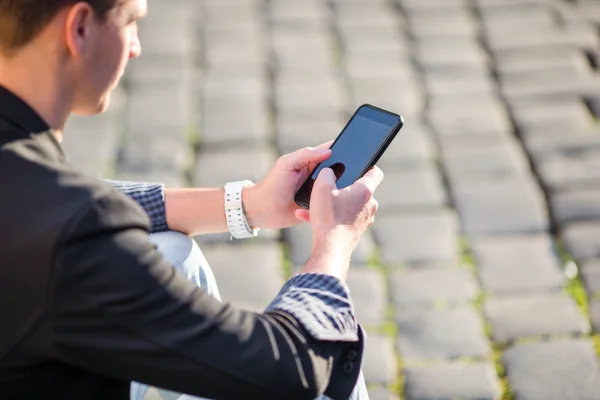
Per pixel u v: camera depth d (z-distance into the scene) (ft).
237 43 18.33
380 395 10.58
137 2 5.53
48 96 5.32
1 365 5.13
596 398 10.37
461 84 16.85
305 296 5.57
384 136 6.87
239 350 5.17
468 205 13.76
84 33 5.24
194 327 5.12
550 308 11.73
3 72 5.29
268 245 13.07
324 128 15.66
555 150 14.88
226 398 5.24
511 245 12.97
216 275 12.51
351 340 5.60
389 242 13.08
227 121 15.94
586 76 16.84
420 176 14.42
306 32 18.69
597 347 11.07
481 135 15.37
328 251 5.85
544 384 10.59
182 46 18.25
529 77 16.92
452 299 12.00
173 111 16.26
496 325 11.51
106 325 4.97
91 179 5.13
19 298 4.92
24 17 5.07
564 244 12.89
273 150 15.17
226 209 7.51
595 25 18.56
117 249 4.95
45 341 5.01
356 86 16.84
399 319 11.71
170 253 7.11
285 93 16.69
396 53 17.89
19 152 5.07
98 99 5.59
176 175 14.62
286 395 5.28
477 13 19.26
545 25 18.62
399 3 19.75
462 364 10.96
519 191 13.98
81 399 5.44
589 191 13.84
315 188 6.07
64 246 4.82
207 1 20.07
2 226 4.91
